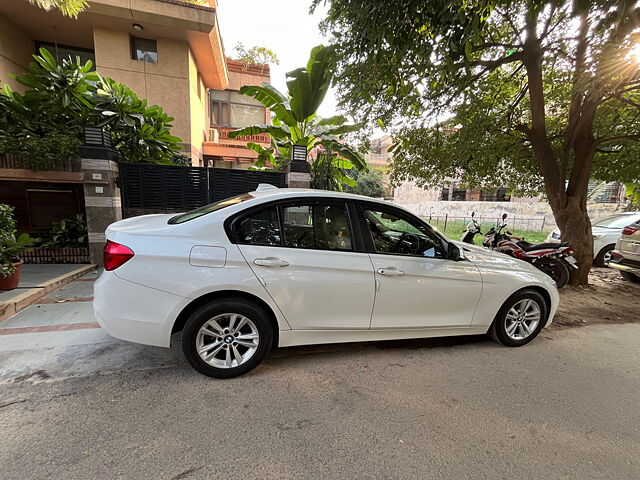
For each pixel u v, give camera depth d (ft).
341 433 6.83
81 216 20.07
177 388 8.11
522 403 8.14
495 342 11.75
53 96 19.21
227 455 6.11
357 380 8.88
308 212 9.22
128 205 19.85
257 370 9.16
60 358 9.21
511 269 11.21
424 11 9.46
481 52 17.53
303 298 8.77
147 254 7.87
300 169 21.71
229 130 46.11
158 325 7.95
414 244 10.36
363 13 10.08
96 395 7.69
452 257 9.91
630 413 7.94
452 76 10.92
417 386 8.71
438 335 10.54
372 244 9.70
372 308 9.44
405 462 6.14
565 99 20.68
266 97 25.36
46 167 18.44
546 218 45.93
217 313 8.27
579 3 8.78
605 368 10.13
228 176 20.98
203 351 8.34
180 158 27.71
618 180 23.07
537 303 11.48
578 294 18.44
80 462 5.78
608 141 19.16
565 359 10.63
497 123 19.52
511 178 24.97
